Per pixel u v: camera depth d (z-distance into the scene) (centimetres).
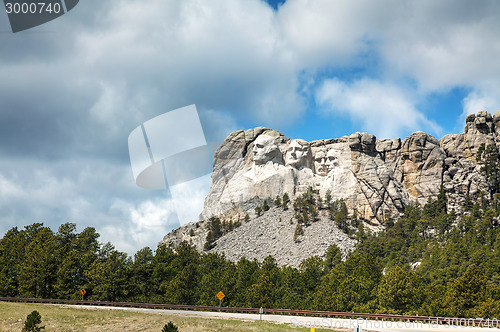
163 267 11462
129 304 7681
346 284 9150
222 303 10156
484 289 8231
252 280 11188
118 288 10338
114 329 4844
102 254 11475
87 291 10369
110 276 10269
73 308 6981
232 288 10562
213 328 4772
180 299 10225
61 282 10038
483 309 7575
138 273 11125
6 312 6062
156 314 6125
